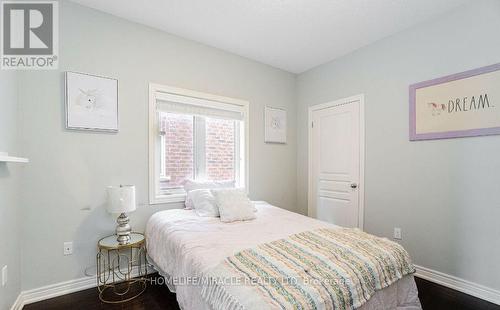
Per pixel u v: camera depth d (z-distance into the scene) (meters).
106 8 2.16
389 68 2.59
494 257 1.90
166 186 2.62
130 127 2.33
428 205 2.29
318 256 1.33
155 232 2.08
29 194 1.88
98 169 2.17
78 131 2.09
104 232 2.19
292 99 3.67
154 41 2.48
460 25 2.09
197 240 1.63
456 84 2.10
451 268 2.13
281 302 0.97
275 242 1.54
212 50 2.87
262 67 3.32
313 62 3.29
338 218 3.11
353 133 2.95
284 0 2.04
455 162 2.12
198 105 2.76
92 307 1.82
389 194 2.59
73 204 2.06
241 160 3.16
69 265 2.03
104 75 2.20
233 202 2.23
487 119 1.93
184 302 1.42
